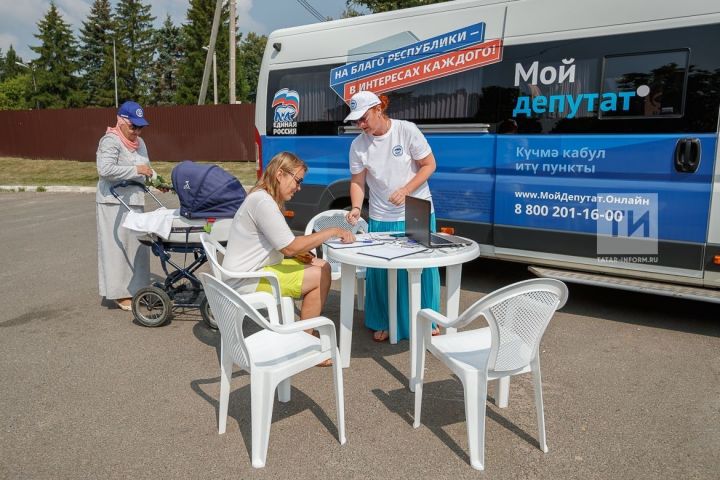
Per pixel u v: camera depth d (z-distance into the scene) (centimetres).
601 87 493
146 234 504
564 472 293
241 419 354
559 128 517
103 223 533
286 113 691
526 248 549
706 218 454
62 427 346
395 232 455
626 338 469
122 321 532
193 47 5344
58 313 559
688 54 452
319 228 534
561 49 510
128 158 526
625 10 477
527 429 334
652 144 471
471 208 579
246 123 2091
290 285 407
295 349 323
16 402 378
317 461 307
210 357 447
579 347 452
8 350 466
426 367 421
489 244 572
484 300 274
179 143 2197
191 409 366
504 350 287
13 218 1191
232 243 405
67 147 2416
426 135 598
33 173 2094
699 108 450
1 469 304
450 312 405
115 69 6138
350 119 420
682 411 351
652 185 475
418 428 338
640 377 398
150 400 379
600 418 345
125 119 520
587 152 504
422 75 593
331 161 659
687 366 415
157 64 7088
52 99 6116
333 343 316
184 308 556
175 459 312
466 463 303
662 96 465
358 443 323
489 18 548
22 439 334
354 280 409
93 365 434
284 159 394
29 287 655
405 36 600
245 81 6025
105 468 305
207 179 484
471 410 295
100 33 7106
